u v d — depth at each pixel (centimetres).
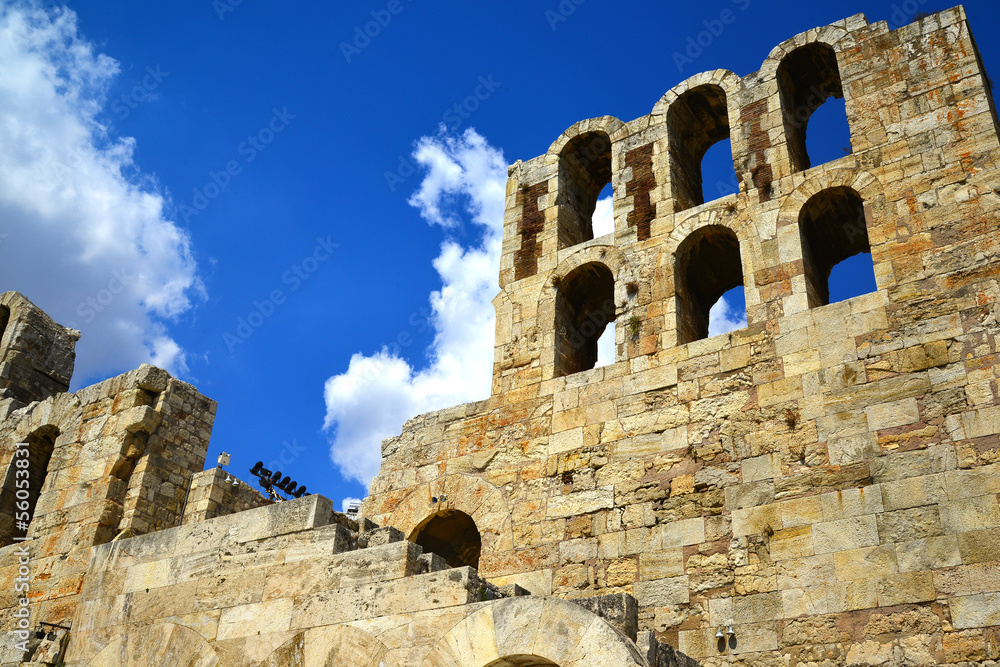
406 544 1478
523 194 2678
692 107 2561
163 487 2434
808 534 1730
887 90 2130
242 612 1591
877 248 1953
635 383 2119
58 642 1811
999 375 1695
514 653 1275
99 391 2564
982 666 1479
